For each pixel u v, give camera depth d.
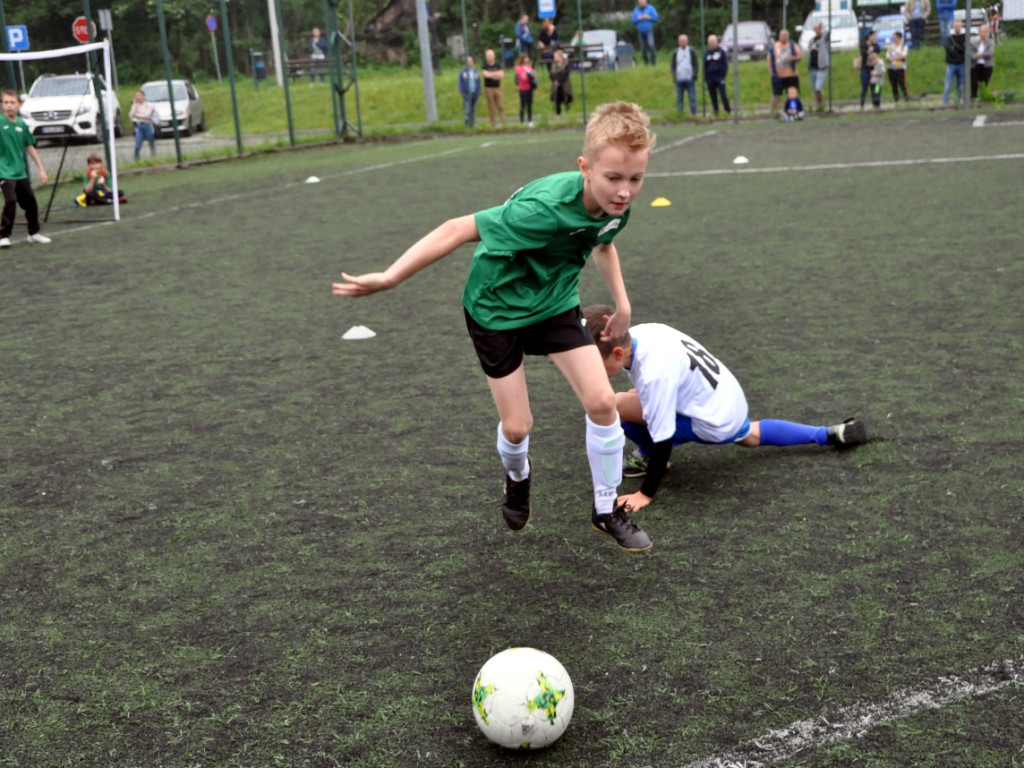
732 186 12.59
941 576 3.23
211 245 10.51
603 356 3.71
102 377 5.94
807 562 3.37
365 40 29.83
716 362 4.13
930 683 2.68
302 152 20.81
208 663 2.94
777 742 2.48
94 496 4.20
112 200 14.15
